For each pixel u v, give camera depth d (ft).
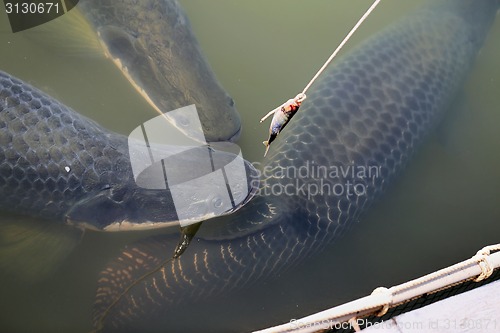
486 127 9.22
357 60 8.88
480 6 9.52
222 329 7.85
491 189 8.89
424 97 8.85
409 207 8.76
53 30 9.29
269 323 7.95
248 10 9.62
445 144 9.11
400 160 8.67
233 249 7.94
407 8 9.73
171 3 9.03
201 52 9.00
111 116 8.83
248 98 9.09
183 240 7.97
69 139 8.23
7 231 8.28
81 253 8.19
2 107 8.18
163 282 7.79
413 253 8.52
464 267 6.82
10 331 7.89
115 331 7.70
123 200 8.15
